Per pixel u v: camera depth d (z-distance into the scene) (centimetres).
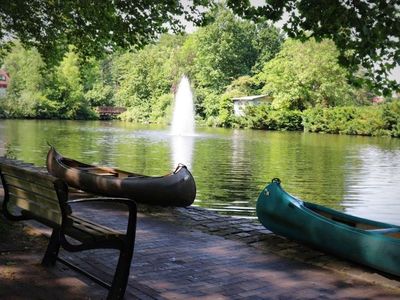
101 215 729
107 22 1130
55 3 1209
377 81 591
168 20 1134
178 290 412
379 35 546
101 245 355
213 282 439
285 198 612
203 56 6731
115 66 8769
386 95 593
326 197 1262
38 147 2383
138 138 3122
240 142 3008
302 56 5269
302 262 523
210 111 6047
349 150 2669
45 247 495
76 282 403
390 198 1249
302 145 2938
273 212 616
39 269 429
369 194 1309
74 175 933
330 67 5166
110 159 1970
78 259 473
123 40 1188
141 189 822
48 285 393
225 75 6694
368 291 438
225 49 6594
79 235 364
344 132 4700
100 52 1327
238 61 6931
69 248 356
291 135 4128
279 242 605
